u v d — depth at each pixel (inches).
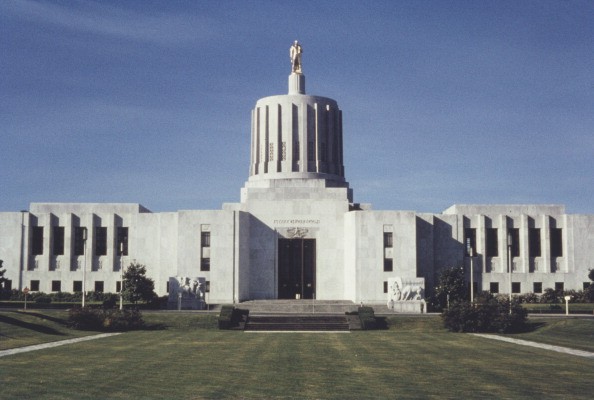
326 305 3779.5
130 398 1293.1
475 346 2262.6
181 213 4111.7
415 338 2596.0
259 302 3966.5
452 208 4355.3
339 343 2368.4
